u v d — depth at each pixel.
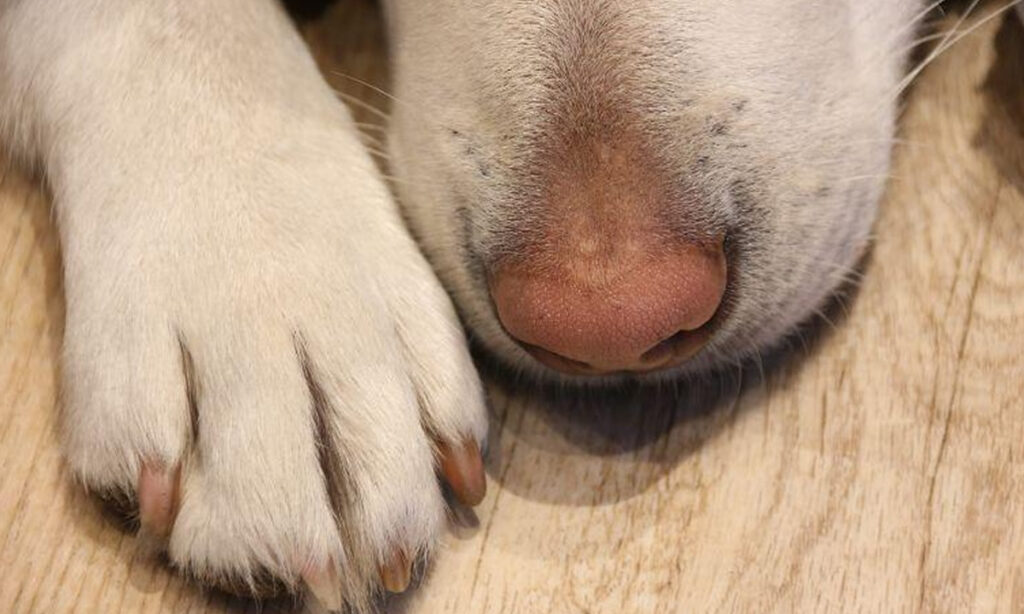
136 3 0.44
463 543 0.43
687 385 0.44
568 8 0.40
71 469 0.42
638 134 0.39
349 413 0.40
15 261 0.45
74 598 0.42
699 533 0.43
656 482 0.43
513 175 0.40
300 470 0.40
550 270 0.39
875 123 0.43
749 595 0.42
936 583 0.42
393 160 0.43
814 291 0.42
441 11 0.42
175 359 0.41
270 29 0.44
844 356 0.45
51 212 0.46
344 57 0.49
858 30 0.43
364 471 0.40
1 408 0.44
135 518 0.42
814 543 0.43
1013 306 0.45
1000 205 0.46
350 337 0.41
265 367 0.40
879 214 0.46
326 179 0.43
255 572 0.40
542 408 0.44
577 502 0.43
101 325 0.41
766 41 0.41
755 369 0.44
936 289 0.45
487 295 0.41
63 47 0.44
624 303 0.39
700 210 0.39
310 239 0.41
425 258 0.42
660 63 0.40
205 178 0.42
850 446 0.44
